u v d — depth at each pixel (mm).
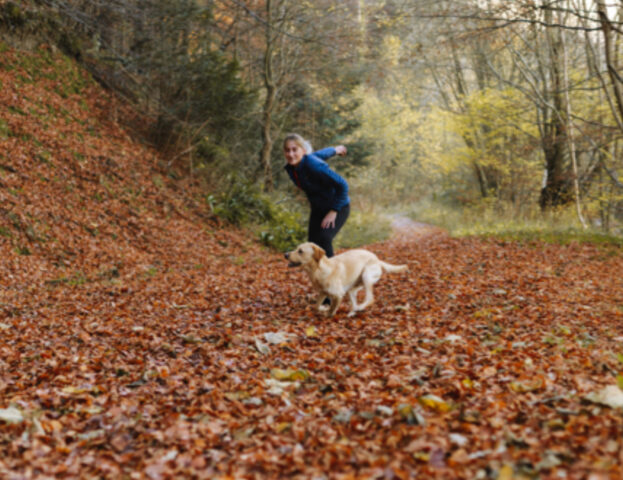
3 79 13352
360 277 5816
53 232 10062
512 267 9211
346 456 2469
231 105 17672
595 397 2766
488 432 2574
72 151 12992
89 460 2541
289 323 5500
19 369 4039
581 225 15516
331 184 5805
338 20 18391
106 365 4109
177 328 5309
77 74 16094
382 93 38906
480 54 17859
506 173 21047
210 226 14398
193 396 3416
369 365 4004
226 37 21047
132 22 17234
